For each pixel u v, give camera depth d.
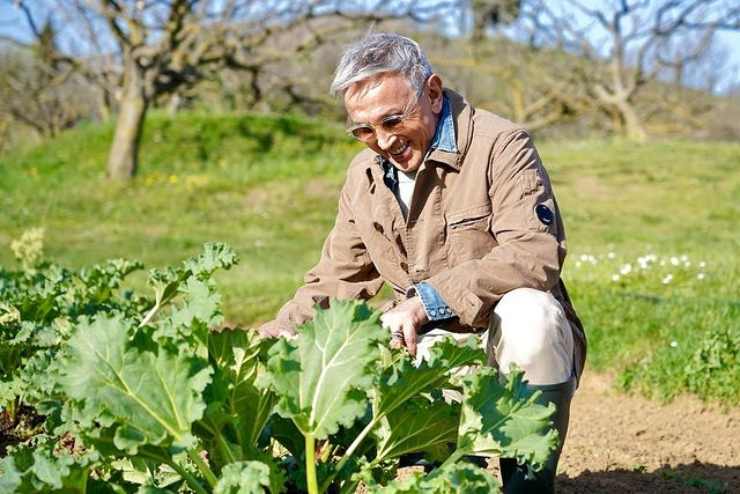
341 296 2.99
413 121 2.61
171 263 11.31
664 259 8.62
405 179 2.80
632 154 21.05
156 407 2.02
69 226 14.74
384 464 2.40
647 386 4.96
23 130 38.50
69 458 1.96
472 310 2.48
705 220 14.91
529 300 2.44
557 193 17.16
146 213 15.88
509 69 28.77
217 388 2.11
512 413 2.16
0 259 11.40
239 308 7.39
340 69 2.60
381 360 2.42
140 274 10.16
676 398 4.87
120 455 2.06
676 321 5.73
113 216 15.57
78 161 19.44
